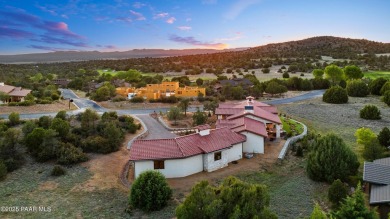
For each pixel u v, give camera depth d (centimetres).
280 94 11506
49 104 8650
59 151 4403
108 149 4716
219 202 2319
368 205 2931
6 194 3422
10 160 4116
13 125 5775
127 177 3881
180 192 3394
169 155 3741
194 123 6481
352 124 6694
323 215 2012
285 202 3141
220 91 11175
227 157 4197
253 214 2262
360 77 13800
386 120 7025
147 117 7500
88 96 11694
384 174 3003
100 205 3156
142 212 3003
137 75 17012
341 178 3544
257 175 3853
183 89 10512
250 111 5391
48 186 3631
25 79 15338
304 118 7369
